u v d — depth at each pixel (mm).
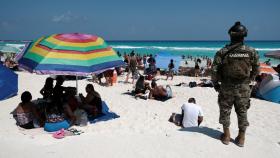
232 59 4488
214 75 4648
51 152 4859
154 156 4555
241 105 4695
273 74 14469
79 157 4605
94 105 9055
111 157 4559
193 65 31531
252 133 8430
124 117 9430
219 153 4656
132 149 4781
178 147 4805
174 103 11867
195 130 5566
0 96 11133
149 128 8367
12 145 5582
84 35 7816
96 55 7332
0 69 11586
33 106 8047
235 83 4621
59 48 7133
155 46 108750
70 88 8852
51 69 6777
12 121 8477
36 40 7992
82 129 8023
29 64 7121
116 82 17547
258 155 4695
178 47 100875
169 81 19516
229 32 4570
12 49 25984
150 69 20641
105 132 7715
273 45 118688
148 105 11289
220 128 8516
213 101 12492
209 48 94938
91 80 17094
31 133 7496
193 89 15289
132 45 118562
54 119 7703
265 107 11789
